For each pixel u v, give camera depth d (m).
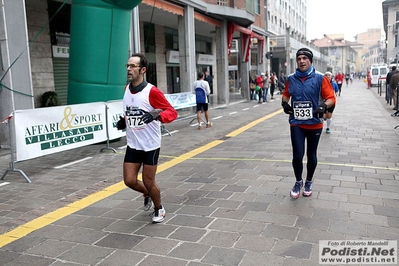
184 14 14.72
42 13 12.45
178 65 22.66
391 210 4.07
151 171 3.77
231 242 3.42
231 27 19.16
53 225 4.02
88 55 8.64
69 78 8.99
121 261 3.17
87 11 8.49
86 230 3.86
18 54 7.99
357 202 4.33
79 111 7.11
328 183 5.07
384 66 39.41
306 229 3.64
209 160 6.82
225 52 18.78
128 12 9.08
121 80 9.21
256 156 6.94
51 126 6.49
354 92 27.86
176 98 11.73
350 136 8.71
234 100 21.73
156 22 19.41
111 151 8.02
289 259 3.08
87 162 7.05
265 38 27.02
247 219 3.93
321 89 4.27
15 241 3.64
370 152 6.96
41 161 7.19
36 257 3.30
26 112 6.00
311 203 4.34
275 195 4.66
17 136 5.87
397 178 5.25
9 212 4.46
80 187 5.42
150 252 3.30
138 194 5.00
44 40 12.58
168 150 7.95
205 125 11.68
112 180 5.74
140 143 3.71
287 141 8.37
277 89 33.34
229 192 4.86
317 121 4.32
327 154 6.86
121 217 4.18
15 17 7.89
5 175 6.04
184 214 4.16
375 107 15.30
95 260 3.21
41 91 12.54
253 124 11.58
